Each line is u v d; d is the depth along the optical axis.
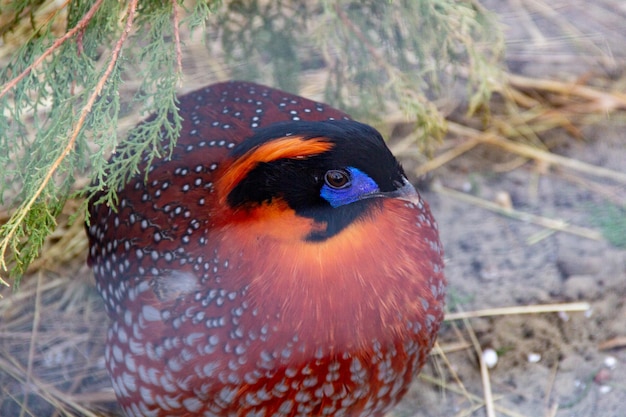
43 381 7.48
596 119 9.59
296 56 9.18
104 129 5.85
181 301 5.84
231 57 9.03
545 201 8.85
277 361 5.75
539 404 7.13
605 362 7.36
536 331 7.61
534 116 9.66
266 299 5.68
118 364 6.21
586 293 7.82
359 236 5.72
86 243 8.39
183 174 6.34
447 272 8.17
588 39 10.23
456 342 7.62
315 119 6.76
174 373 5.88
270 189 5.57
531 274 8.09
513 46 10.16
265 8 8.89
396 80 8.36
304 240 5.66
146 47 6.13
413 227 6.20
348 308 5.70
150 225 6.22
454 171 9.21
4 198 8.09
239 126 6.68
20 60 6.59
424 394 7.31
